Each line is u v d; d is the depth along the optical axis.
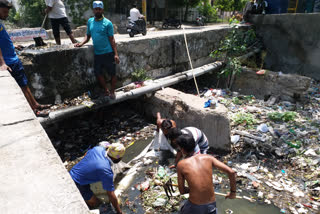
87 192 3.18
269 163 4.26
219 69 8.13
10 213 1.08
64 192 1.20
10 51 3.35
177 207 3.34
